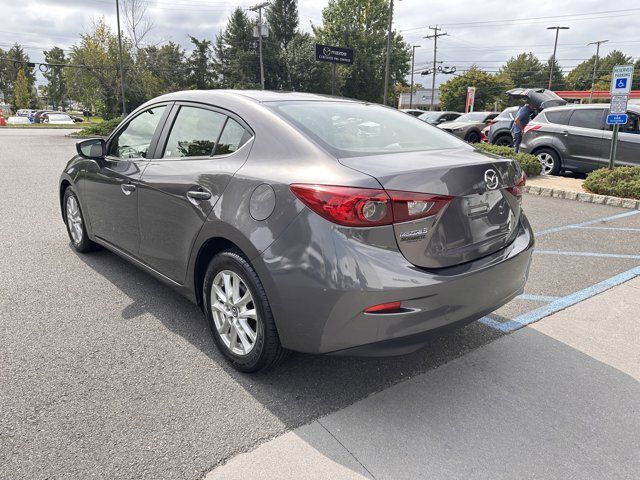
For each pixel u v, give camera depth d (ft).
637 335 11.43
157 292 13.32
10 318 11.61
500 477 7.04
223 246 9.64
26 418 8.04
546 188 29.43
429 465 7.24
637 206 25.67
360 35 178.70
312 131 8.95
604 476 7.09
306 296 7.75
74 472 6.91
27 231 19.15
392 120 11.00
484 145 36.37
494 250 9.00
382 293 7.36
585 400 8.94
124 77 124.26
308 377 9.51
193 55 171.22
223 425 8.02
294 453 7.43
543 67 330.13
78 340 10.66
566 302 13.20
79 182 14.76
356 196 7.34
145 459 7.21
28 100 262.67
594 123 33.71
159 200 10.75
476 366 10.05
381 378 9.55
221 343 9.76
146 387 9.00
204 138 10.34
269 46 170.91
